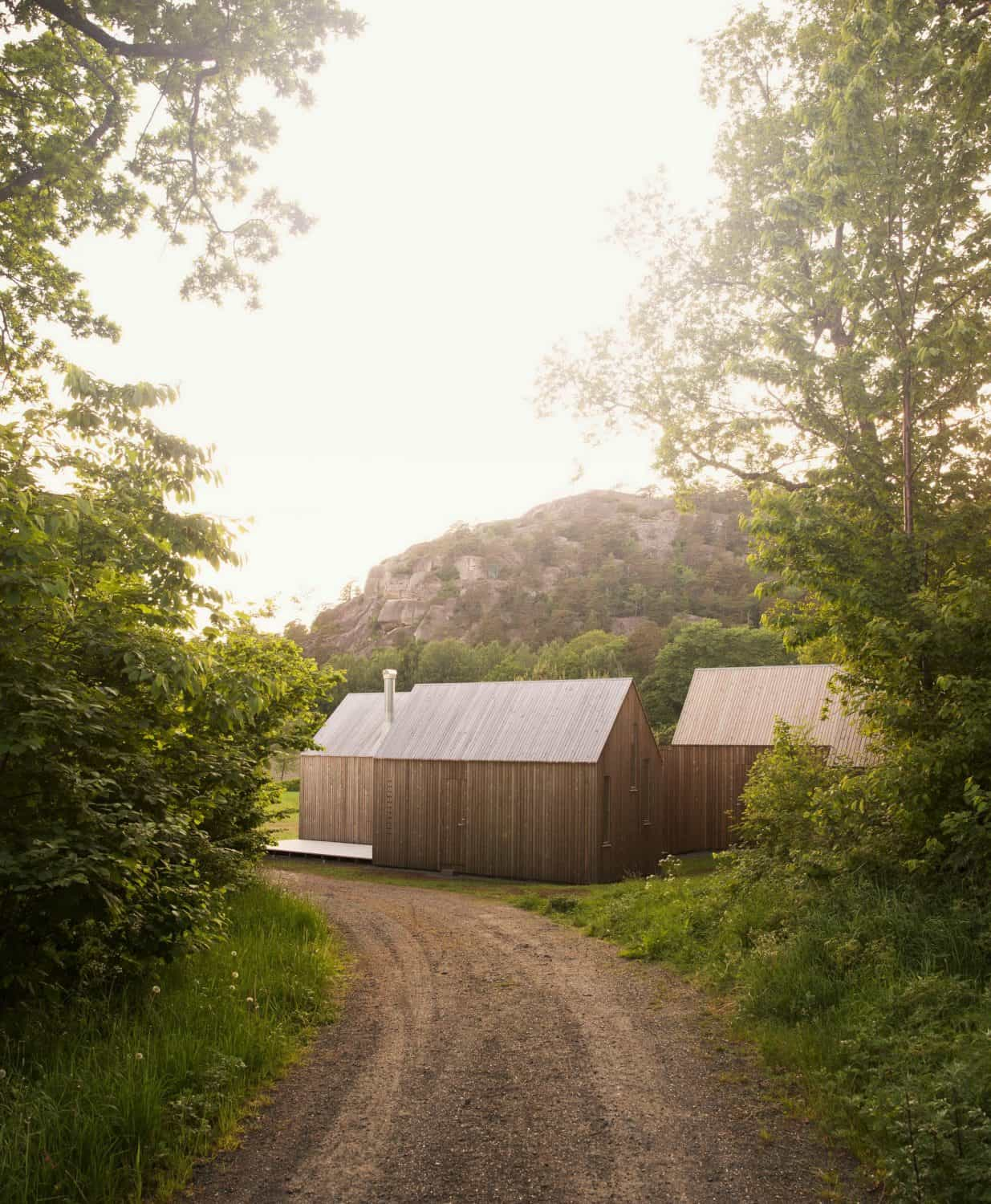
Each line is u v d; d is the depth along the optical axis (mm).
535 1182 4383
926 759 8188
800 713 27641
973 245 10031
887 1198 4086
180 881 7328
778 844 11508
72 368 7125
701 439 19453
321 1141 4879
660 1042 6684
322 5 12906
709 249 19656
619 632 123125
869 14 9539
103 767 6613
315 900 15469
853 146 9828
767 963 7668
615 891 15539
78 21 11836
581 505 183875
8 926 5879
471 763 23312
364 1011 7703
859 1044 5660
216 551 7570
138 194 14414
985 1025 5383
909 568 9859
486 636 128375
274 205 15156
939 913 7547
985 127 9547
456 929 12516
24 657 5793
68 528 5785
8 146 12766
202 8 12102
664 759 25391
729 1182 4340
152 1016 6191
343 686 79625
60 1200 3975
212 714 7133
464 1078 5914
